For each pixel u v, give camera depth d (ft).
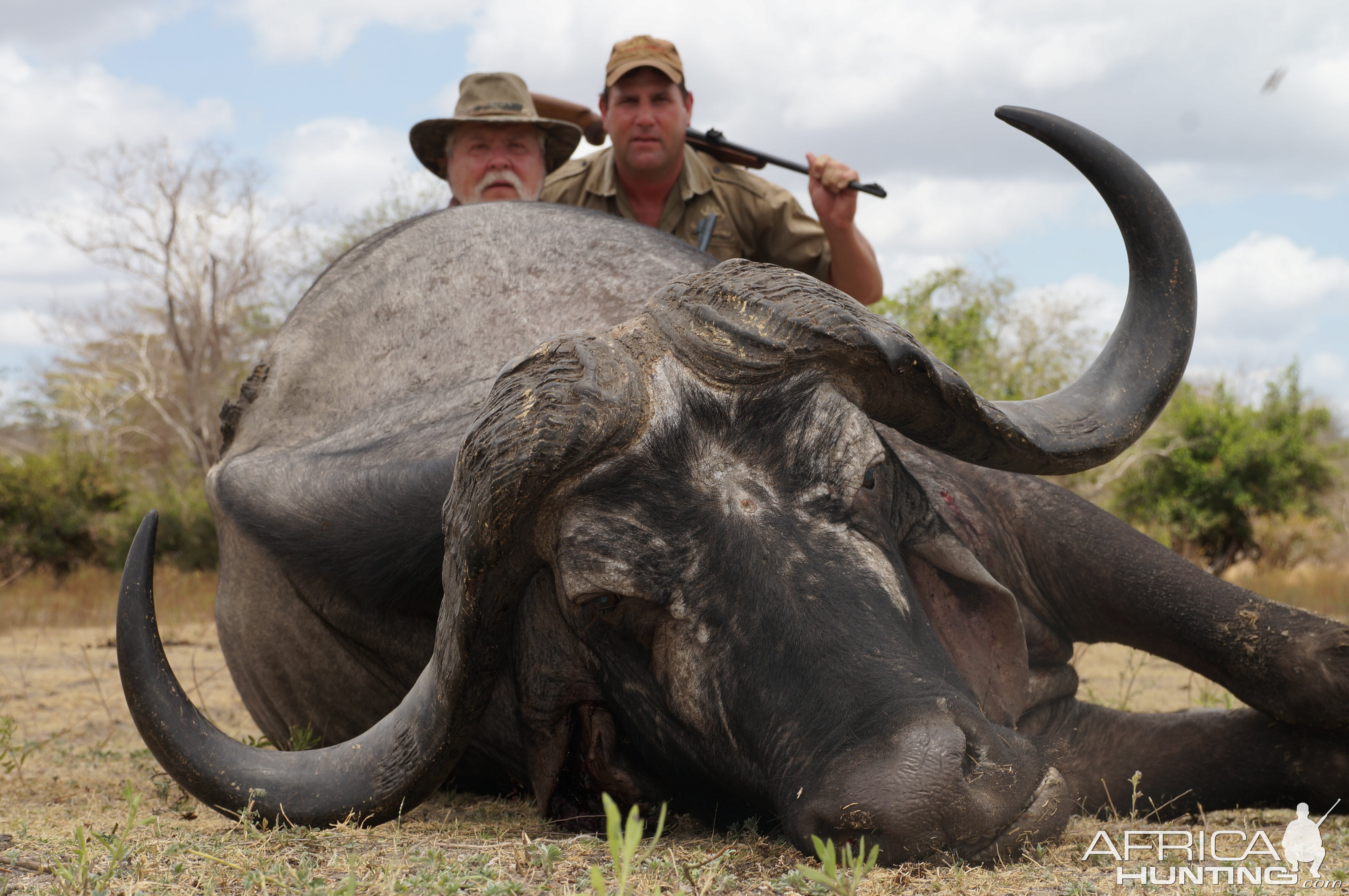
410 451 11.90
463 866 8.38
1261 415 64.18
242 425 15.60
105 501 68.85
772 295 9.74
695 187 23.80
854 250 22.66
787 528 8.91
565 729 10.52
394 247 16.20
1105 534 12.62
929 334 47.01
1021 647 9.96
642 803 10.36
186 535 63.46
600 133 28.37
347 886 7.18
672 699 9.06
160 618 39.01
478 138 22.82
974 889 7.45
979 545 12.36
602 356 9.31
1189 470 62.08
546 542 9.30
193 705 10.30
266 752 10.16
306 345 15.65
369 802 9.63
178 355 117.80
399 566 10.87
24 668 27.27
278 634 14.47
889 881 7.43
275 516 12.06
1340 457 65.87
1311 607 38.32
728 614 8.72
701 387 9.40
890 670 8.18
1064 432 10.43
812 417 9.36
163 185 104.99
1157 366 10.97
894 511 9.89
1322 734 11.75
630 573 8.93
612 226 15.34
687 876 7.80
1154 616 12.29
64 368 124.98
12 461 68.69
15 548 64.64
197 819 11.35
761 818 9.55
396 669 12.60
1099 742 12.77
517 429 8.84
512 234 15.35
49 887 7.85
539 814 11.00
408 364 14.19
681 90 23.29
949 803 7.52
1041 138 11.35
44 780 14.21
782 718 8.30
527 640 10.52
